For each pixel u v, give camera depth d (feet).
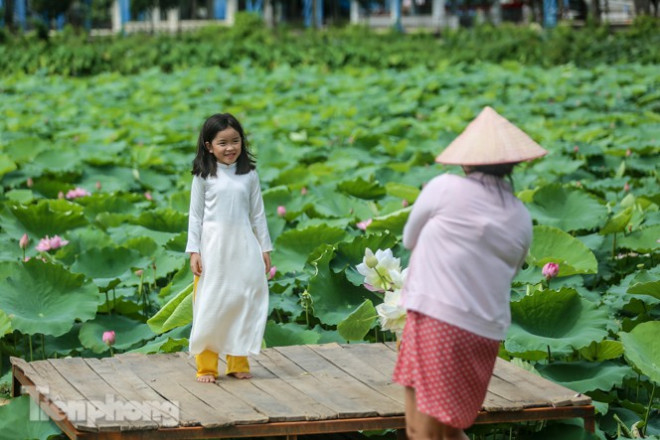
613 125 55.16
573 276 26.32
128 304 26.11
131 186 41.70
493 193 14.78
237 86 82.23
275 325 23.52
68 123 61.87
